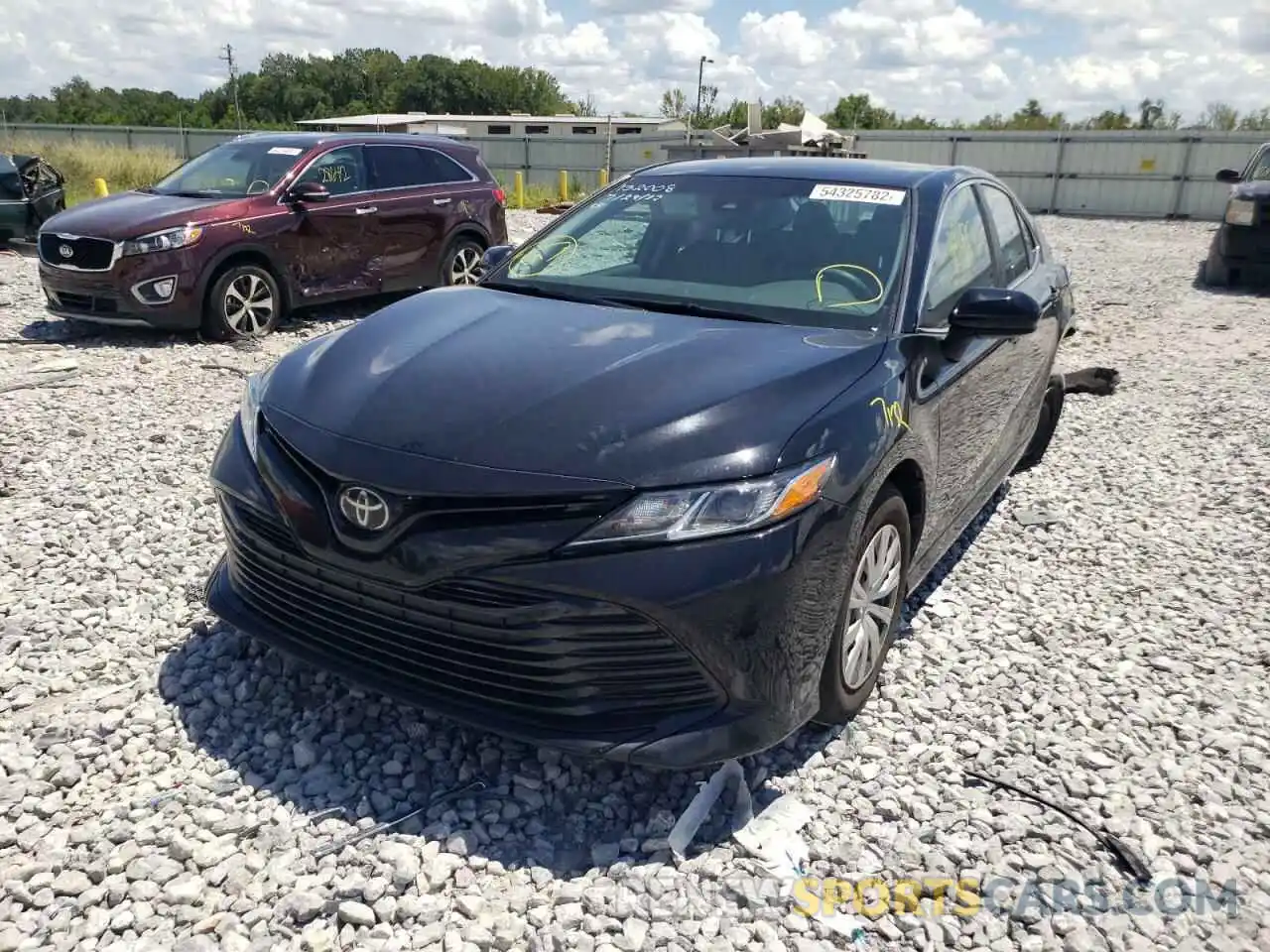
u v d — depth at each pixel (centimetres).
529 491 252
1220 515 529
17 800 272
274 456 293
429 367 302
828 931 243
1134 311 1134
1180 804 297
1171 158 2714
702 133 3048
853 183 403
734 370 293
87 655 346
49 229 812
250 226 841
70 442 568
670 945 235
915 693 349
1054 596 433
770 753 310
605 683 258
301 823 268
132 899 241
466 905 242
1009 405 444
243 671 336
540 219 1988
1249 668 378
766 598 259
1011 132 2898
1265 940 248
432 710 269
